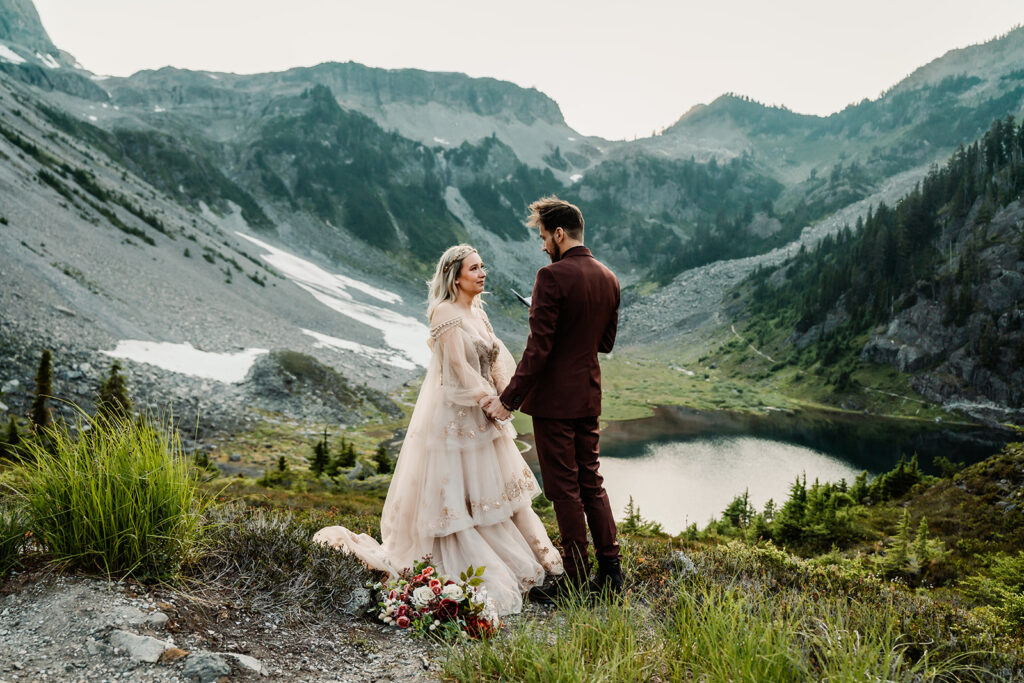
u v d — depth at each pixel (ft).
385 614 11.75
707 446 248.52
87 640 8.68
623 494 176.35
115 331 210.59
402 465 15.16
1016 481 81.25
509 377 15.64
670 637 9.68
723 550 19.71
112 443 11.07
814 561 20.80
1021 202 405.18
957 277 382.42
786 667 8.29
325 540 14.87
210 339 248.32
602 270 13.74
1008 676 11.39
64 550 10.44
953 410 332.60
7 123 415.85
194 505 11.90
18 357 159.22
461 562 13.88
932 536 76.07
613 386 402.52
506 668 9.11
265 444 171.83
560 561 15.10
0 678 7.59
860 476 115.75
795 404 369.91
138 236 337.72
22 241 229.04
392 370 323.16
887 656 8.19
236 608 10.74
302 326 348.18
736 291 645.51
